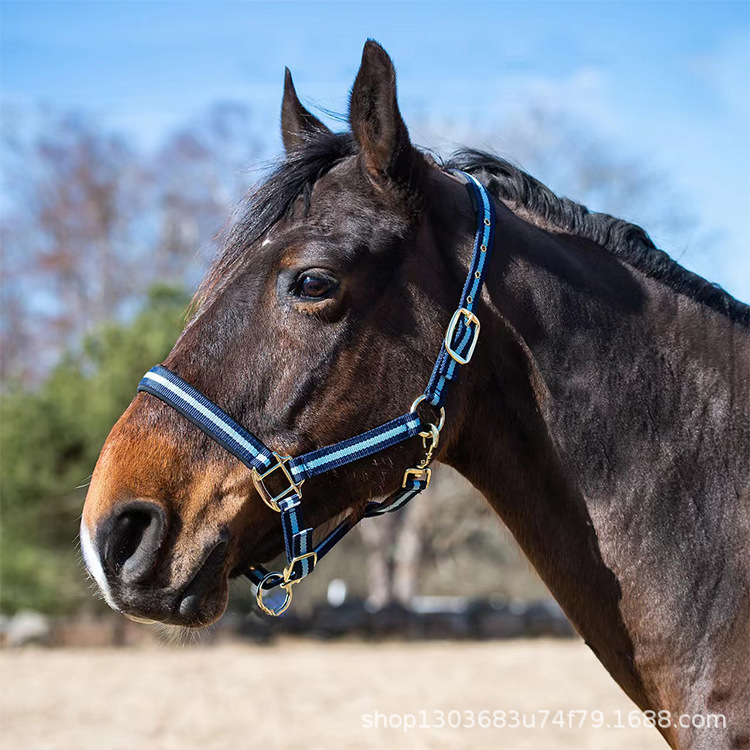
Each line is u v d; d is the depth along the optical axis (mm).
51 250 31641
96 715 8625
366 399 2328
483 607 19516
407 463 2371
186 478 2232
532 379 2465
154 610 2164
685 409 2445
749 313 2578
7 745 7312
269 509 2311
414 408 2344
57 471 15578
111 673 11578
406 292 2377
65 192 31594
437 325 2396
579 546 2420
